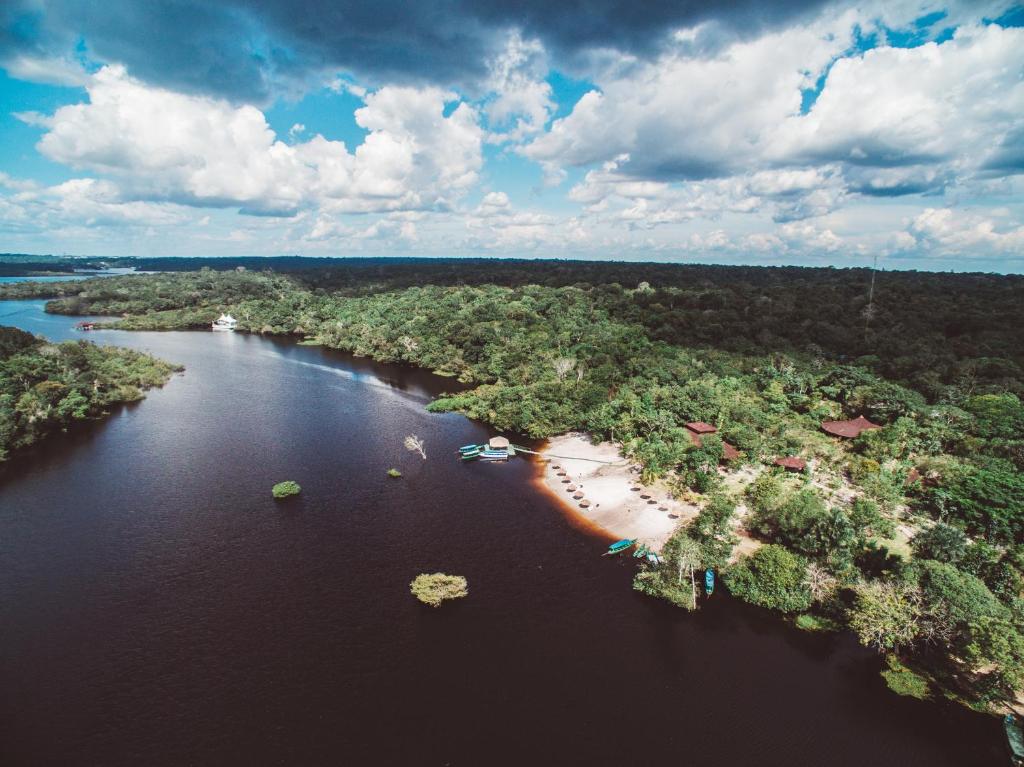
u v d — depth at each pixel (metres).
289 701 47.53
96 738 43.97
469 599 60.59
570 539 72.62
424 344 178.00
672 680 49.91
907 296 191.62
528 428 111.50
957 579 50.91
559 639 54.78
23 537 72.69
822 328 154.00
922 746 43.59
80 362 135.50
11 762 41.78
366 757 42.50
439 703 47.44
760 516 69.12
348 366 179.62
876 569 59.00
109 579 63.91
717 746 43.66
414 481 90.50
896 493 75.25
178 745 43.41
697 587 61.91
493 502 83.00
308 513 79.56
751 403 106.62
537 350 154.12
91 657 52.19
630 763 42.22
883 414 100.31
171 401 135.75
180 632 55.53
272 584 63.16
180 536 73.12
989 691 46.06
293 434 112.88
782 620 57.22
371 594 61.44
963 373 114.12
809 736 44.50
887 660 51.28
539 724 45.47
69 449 103.50
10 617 57.53
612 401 111.12
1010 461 80.12
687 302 198.50
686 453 86.94
